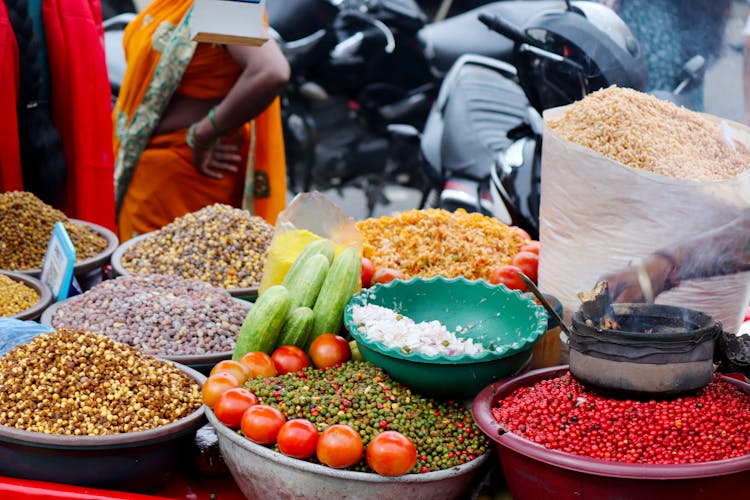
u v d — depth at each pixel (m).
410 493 1.64
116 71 5.48
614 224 1.97
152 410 1.83
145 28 3.85
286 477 1.65
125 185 4.03
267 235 2.93
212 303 2.40
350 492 1.62
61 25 3.50
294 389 1.80
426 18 5.75
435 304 2.09
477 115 4.84
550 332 2.08
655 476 1.43
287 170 6.12
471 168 4.78
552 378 1.85
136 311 2.30
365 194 6.10
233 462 1.74
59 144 3.60
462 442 1.74
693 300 1.98
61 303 2.48
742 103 2.54
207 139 3.90
